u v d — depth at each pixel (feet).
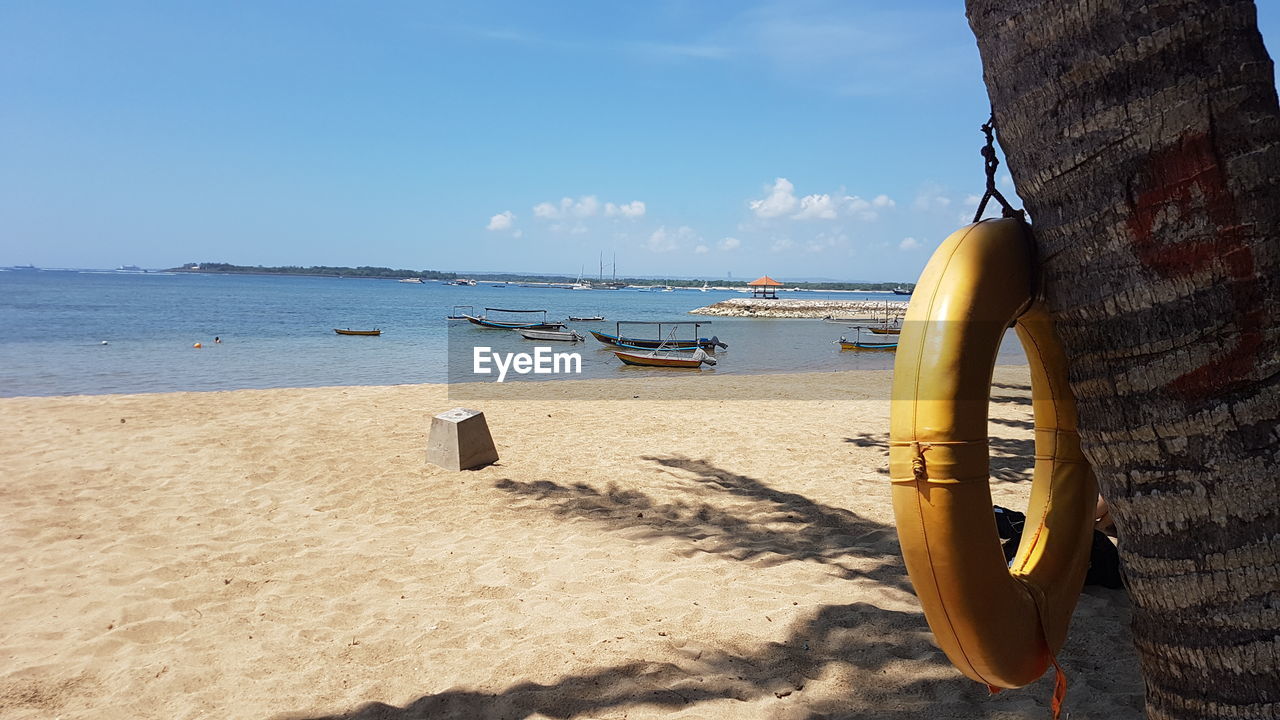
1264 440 5.23
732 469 27.94
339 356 93.09
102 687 12.96
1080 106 5.49
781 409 44.11
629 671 13.07
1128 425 5.66
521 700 12.26
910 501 6.04
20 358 84.28
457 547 19.74
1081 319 5.85
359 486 25.34
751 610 15.61
